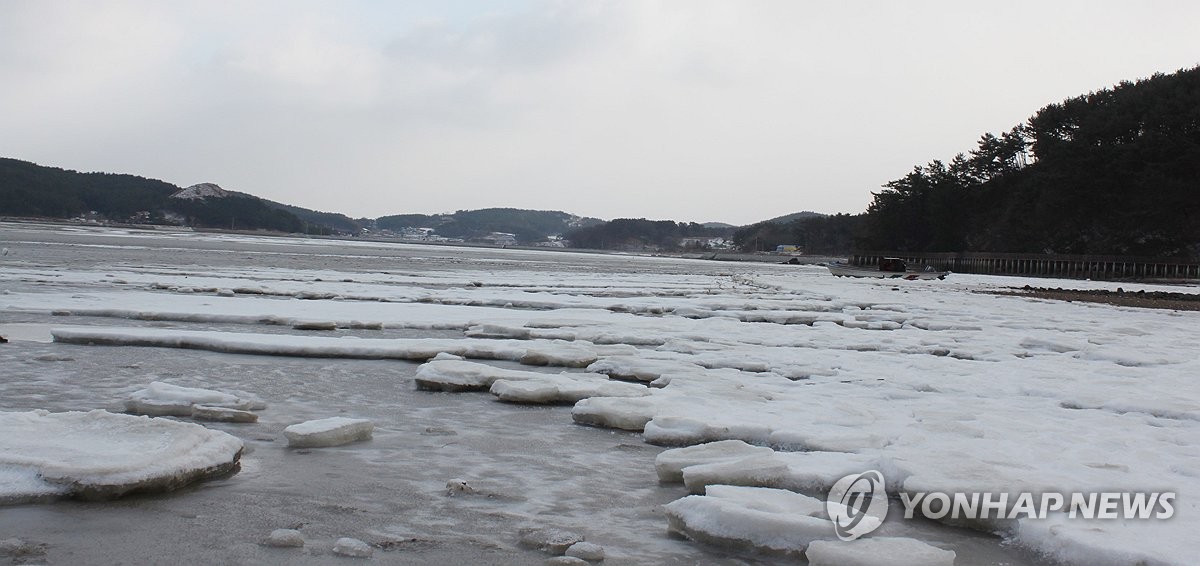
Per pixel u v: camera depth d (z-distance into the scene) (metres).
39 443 6.58
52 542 5.27
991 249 89.56
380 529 5.73
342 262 56.78
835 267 69.81
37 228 146.88
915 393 10.45
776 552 5.43
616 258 142.75
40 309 17.42
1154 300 35.59
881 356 13.94
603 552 5.37
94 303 19.05
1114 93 86.94
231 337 13.73
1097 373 12.41
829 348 15.35
